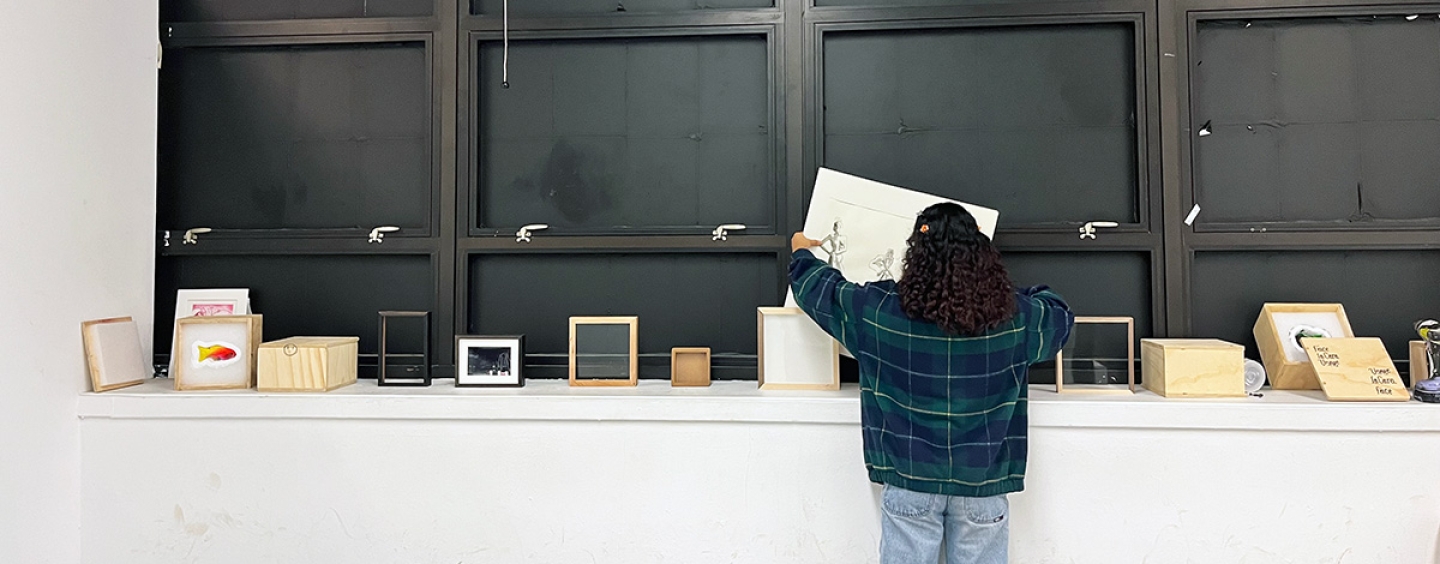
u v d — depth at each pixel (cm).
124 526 215
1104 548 200
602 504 209
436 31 242
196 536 214
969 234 175
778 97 234
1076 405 198
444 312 239
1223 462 196
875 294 181
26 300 200
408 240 241
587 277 245
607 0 244
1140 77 227
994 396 176
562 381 233
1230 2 227
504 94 246
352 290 248
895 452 179
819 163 233
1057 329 181
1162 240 226
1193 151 227
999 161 235
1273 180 229
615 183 243
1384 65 227
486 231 240
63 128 211
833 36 239
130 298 234
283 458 213
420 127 247
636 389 218
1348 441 193
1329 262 228
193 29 247
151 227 243
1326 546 194
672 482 207
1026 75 235
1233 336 230
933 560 182
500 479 210
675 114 243
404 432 212
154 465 214
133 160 236
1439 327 204
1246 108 231
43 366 205
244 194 250
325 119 249
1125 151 233
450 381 233
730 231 236
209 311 240
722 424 206
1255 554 196
